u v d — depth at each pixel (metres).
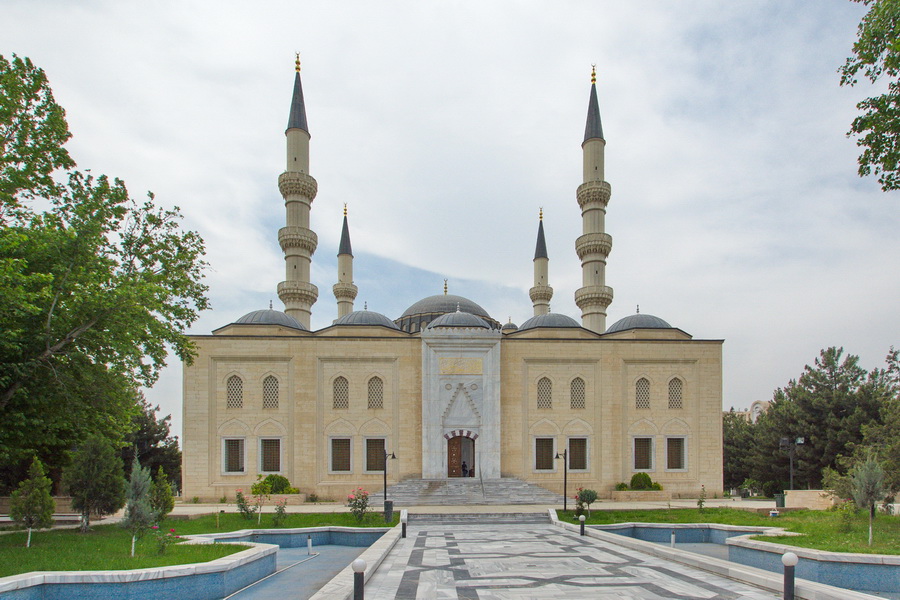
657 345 40.72
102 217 21.17
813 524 23.09
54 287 19.03
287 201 52.16
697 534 25.36
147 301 20.42
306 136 53.59
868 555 14.88
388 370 39.38
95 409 21.81
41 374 19.02
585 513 29.44
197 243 24.88
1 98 19.52
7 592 11.56
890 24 17.11
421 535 23.84
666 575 14.98
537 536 23.45
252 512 28.34
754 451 50.12
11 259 16.78
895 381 38.44
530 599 12.38
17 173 20.33
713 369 40.72
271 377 38.75
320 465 38.16
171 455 46.84
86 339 20.45
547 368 40.19
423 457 38.03
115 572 12.75
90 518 28.69
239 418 38.09
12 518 19.91
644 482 38.06
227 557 15.20
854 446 34.66
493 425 38.66
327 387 38.94
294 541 24.00
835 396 42.84
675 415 40.22
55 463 26.30
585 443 39.91
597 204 53.47
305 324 51.12
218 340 38.53
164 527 25.42
